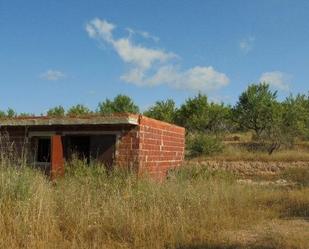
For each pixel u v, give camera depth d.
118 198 9.95
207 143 33.47
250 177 25.70
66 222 8.97
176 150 17.78
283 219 11.11
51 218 8.57
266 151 36.25
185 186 12.11
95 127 14.28
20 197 8.77
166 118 48.84
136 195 10.62
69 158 14.53
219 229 9.59
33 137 14.91
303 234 9.30
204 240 8.48
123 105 52.22
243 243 8.49
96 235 8.38
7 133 14.49
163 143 16.09
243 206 12.30
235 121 46.03
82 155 14.72
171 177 14.66
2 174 9.16
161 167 15.88
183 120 49.28
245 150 34.94
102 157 14.21
